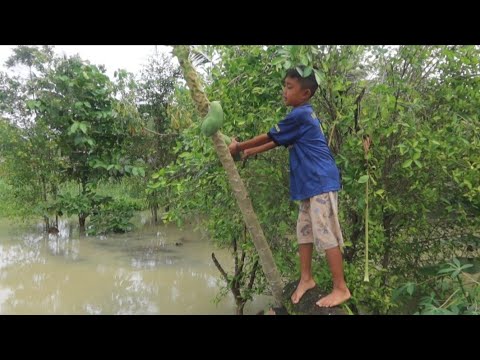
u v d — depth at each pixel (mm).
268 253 3158
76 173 9359
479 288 3652
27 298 5926
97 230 9289
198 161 4102
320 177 2967
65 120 8727
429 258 4660
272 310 3336
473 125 3873
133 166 9219
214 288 6328
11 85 9406
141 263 7441
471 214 4418
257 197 4312
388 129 3488
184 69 2857
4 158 9969
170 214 4668
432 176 4141
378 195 3896
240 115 3910
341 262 3000
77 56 8820
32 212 9258
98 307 5645
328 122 3797
